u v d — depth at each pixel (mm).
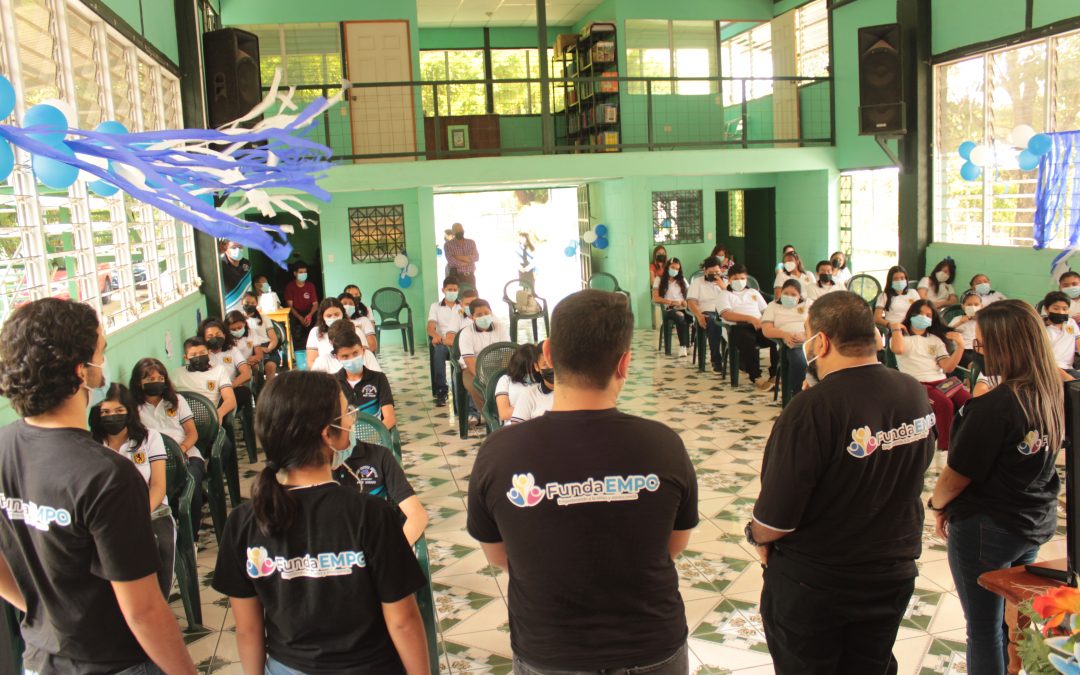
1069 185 9086
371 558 1905
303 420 1888
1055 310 6816
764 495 2498
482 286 21156
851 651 2574
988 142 10320
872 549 2453
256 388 7867
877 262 12516
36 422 1967
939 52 10875
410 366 11586
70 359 1930
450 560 5090
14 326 1912
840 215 13273
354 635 1936
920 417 2469
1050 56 9320
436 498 6211
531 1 14375
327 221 13094
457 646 4062
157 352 6727
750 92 14625
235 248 10617
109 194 3408
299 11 12703
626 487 1780
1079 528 2221
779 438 2467
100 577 1965
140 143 2602
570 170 11469
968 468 2803
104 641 2004
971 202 10648
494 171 11273
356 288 9523
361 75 12945
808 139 12727
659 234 14594
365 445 3990
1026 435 2701
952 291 10484
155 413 5184
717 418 8117
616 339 1805
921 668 3678
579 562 1771
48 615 2004
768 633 2666
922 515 2559
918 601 4285
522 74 16656
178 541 4309
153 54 7422
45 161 2754
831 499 2438
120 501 1906
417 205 13203
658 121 14383
